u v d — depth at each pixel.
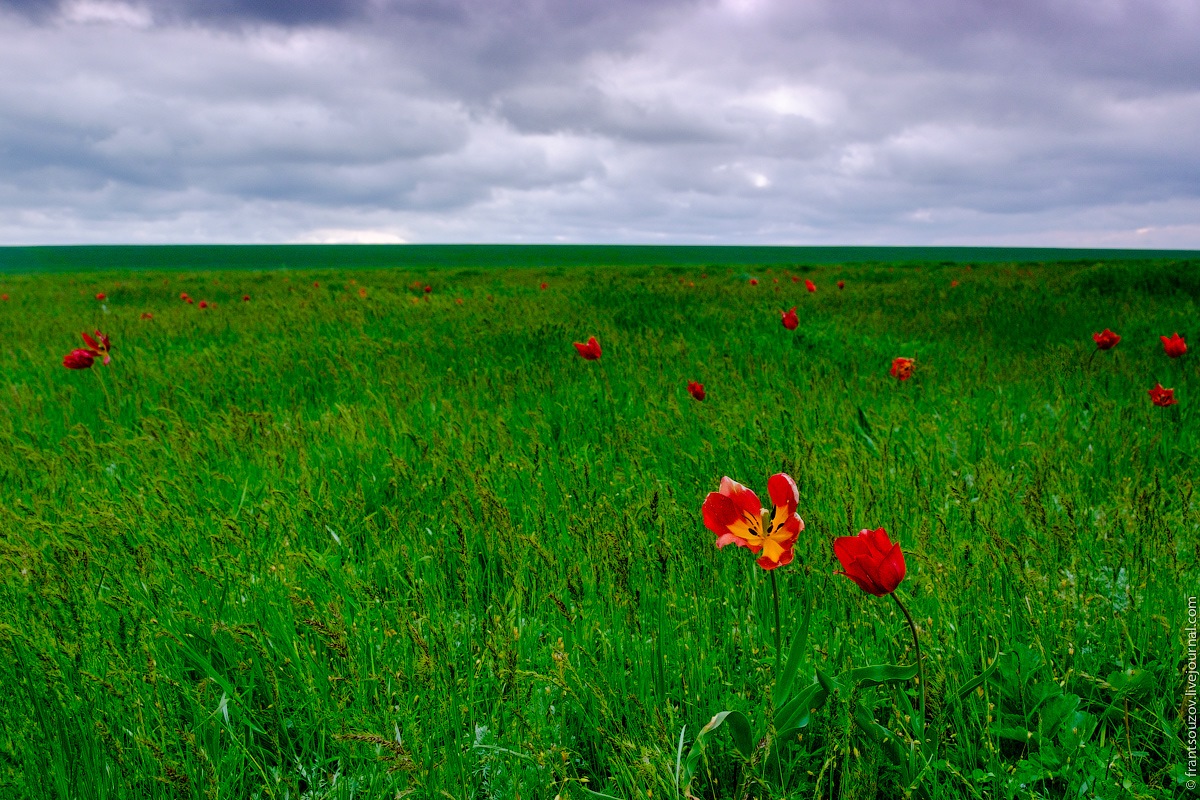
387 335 9.24
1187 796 1.73
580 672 2.19
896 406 4.66
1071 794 1.73
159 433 4.36
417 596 2.35
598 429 4.67
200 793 1.72
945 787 1.75
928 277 21.66
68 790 1.84
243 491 3.46
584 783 1.93
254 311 12.44
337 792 1.86
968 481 3.47
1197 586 2.36
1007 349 7.59
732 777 1.93
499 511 2.78
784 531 1.78
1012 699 2.07
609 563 2.36
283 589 2.56
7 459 4.18
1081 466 3.70
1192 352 6.74
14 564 2.51
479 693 2.20
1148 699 2.03
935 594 2.28
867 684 2.04
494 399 5.61
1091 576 2.50
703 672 2.17
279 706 2.09
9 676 2.12
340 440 4.41
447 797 1.71
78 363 5.98
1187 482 3.16
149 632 2.33
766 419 4.33
